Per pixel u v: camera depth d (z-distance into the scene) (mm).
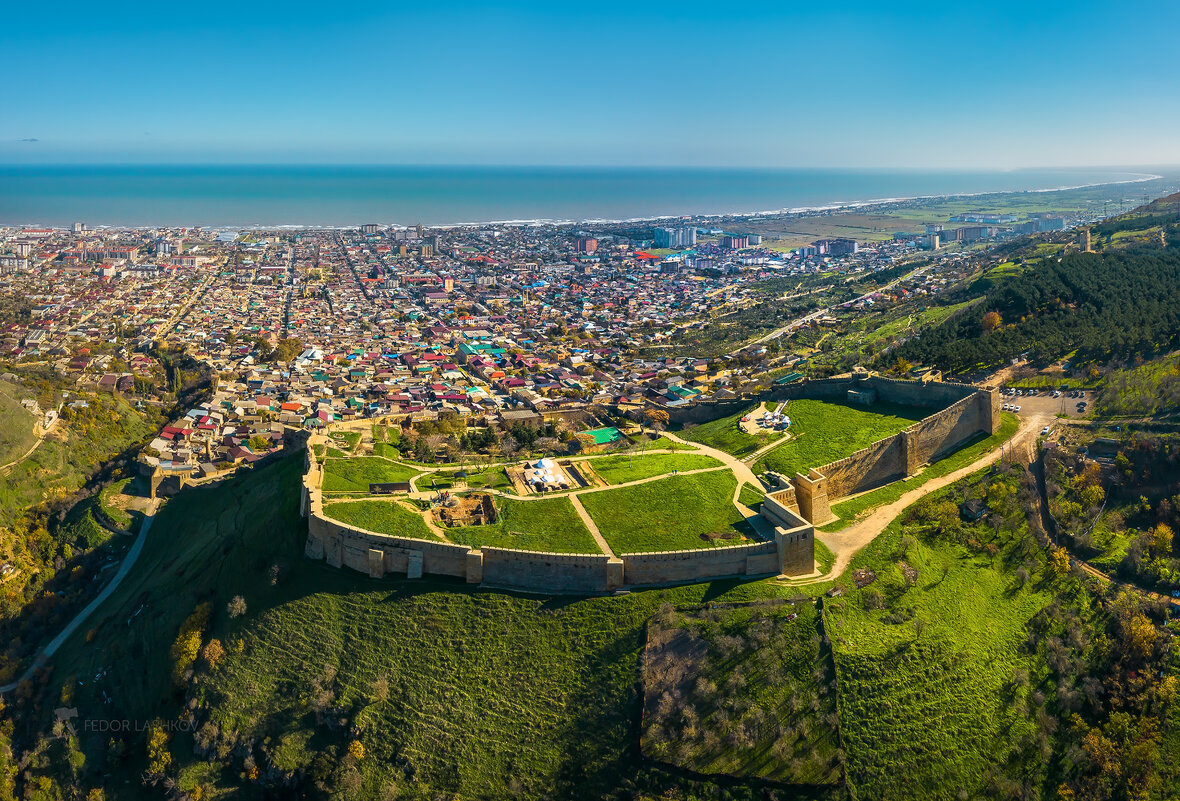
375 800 113625
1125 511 146000
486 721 117938
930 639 121062
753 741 110375
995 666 120750
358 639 129375
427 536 136000
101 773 132250
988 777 110062
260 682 129500
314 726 123562
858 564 132250
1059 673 121250
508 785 112000
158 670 141500
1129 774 109562
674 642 120250
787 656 117062
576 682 119875
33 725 144875
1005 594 133000
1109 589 131875
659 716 113688
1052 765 112125
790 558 128500
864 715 112312
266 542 150625
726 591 126188
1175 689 115562
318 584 137750
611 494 151625
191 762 125188
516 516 143250
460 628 127438
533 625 126188
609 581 128125
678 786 108250
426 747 116750
